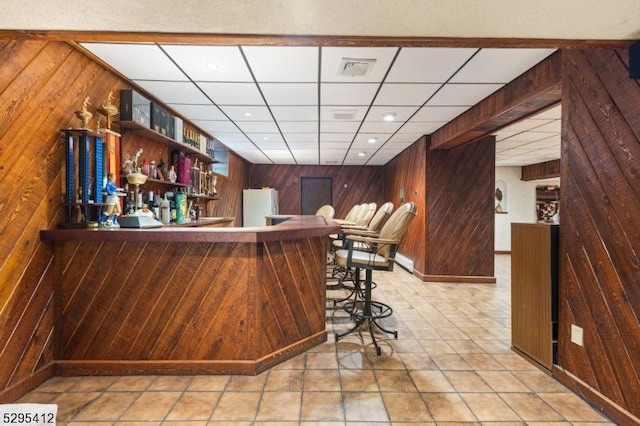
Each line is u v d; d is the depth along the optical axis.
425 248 5.21
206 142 4.87
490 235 5.13
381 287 4.85
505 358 2.56
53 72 2.16
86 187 2.27
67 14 1.46
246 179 8.42
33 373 2.06
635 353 1.71
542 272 2.37
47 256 2.15
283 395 2.03
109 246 2.22
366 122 4.50
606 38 1.64
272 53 2.53
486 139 5.11
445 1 1.37
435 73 2.87
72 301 2.22
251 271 2.24
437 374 2.30
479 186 5.13
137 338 2.25
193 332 2.26
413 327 3.22
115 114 2.59
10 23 1.52
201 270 2.25
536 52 2.46
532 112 3.17
